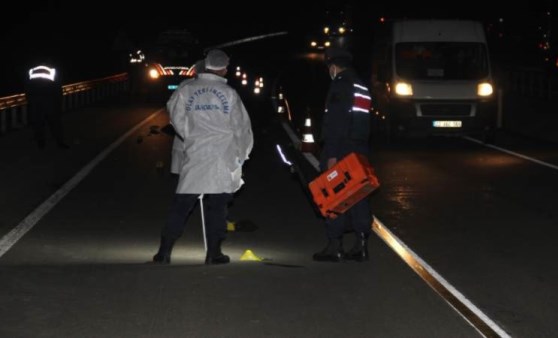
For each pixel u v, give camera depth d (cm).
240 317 755
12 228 1189
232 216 1316
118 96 4491
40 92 2108
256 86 4672
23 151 2097
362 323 746
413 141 2434
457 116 2270
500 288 890
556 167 1886
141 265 959
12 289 827
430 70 2303
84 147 2191
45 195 1478
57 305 777
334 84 975
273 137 2519
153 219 1278
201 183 955
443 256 1042
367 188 949
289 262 996
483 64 2317
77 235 1153
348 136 974
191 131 955
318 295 834
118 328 716
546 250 1084
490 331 734
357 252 999
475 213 1348
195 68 1001
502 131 2778
